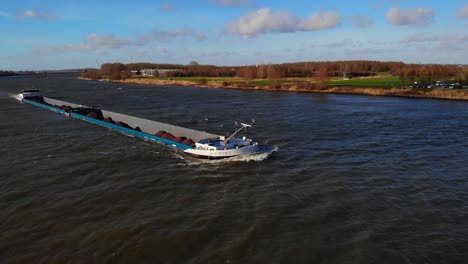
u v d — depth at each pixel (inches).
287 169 1273.4
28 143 1686.8
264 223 852.6
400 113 2600.9
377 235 798.5
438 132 1902.1
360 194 1035.9
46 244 772.0
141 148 1588.3
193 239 783.1
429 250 738.8
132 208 949.2
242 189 1082.1
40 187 1105.4
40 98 3782.0
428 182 1132.5
